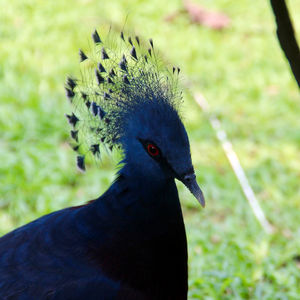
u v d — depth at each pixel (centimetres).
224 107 1631
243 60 1933
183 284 608
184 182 557
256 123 1576
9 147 1313
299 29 2111
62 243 573
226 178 1315
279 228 1172
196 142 1452
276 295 921
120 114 580
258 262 1028
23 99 1507
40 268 559
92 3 2131
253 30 2142
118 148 590
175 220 586
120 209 573
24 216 1113
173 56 1878
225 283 927
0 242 601
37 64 1717
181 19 2136
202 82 1758
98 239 570
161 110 557
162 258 580
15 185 1176
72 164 1263
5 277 558
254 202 1209
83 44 1836
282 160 1421
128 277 565
